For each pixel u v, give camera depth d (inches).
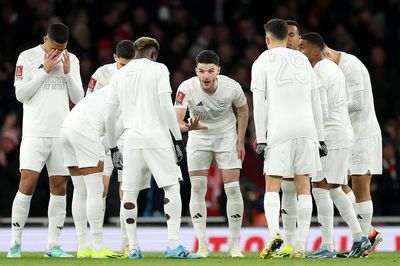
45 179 2186.3
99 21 2650.1
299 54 1443.2
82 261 1365.7
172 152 1439.5
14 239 1560.0
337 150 1509.6
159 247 2009.1
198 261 1358.3
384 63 2746.1
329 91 1513.3
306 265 1277.1
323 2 2913.4
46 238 1966.0
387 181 2263.8
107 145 1535.4
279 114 1417.3
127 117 1444.4
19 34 2571.4
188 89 1616.6
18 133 2284.7
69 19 2608.3
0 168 2176.4
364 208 1617.9
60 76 1577.3
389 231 2060.8
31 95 1560.0
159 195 2197.3
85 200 1545.3
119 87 1446.9
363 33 2832.2
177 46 2652.6
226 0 2928.2
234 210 1627.7
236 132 1695.4
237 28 2815.0
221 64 2642.7
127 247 1651.1
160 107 1432.1
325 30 2832.2
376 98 2603.3
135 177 1440.7
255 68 1432.1
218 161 1638.8
